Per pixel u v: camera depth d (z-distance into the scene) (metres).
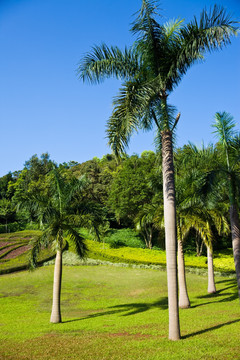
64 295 21.16
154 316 14.27
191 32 10.05
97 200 49.56
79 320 14.70
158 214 18.06
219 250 37.66
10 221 50.22
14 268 27.05
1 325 13.67
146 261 30.41
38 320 14.96
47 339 10.64
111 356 8.19
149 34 10.33
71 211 15.66
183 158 13.86
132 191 37.69
